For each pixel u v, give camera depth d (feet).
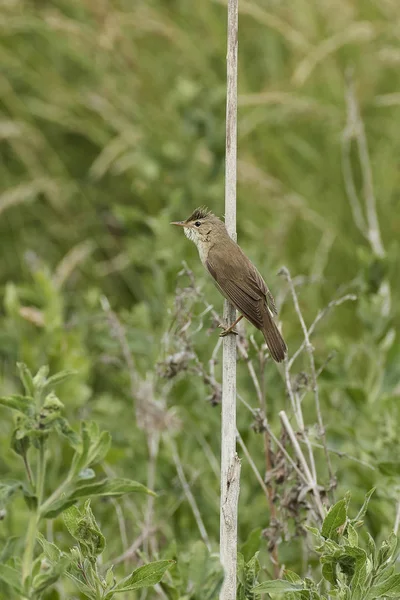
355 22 52.75
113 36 51.75
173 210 41.81
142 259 40.42
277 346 26.03
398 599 20.01
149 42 54.60
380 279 32.91
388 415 28.96
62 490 18.60
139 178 49.55
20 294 39.68
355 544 19.04
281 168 51.19
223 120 44.57
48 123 53.57
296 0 54.13
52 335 34.81
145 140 49.16
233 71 23.79
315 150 50.44
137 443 32.78
